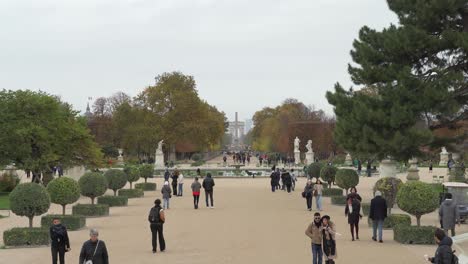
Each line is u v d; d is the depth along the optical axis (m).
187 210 38.97
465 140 36.66
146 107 114.88
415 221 31.84
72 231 29.02
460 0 33.81
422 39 34.03
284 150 128.00
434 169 92.12
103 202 42.56
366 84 36.38
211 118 120.69
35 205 24.86
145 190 57.91
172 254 22.31
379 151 34.41
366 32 37.69
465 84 34.91
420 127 34.62
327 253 18.17
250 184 66.25
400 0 36.03
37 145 47.75
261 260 20.95
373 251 22.77
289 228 29.69
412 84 34.09
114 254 22.36
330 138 116.56
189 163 123.38
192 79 118.38
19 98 48.62
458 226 28.42
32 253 22.67
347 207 26.41
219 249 23.41
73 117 51.97
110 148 117.31
